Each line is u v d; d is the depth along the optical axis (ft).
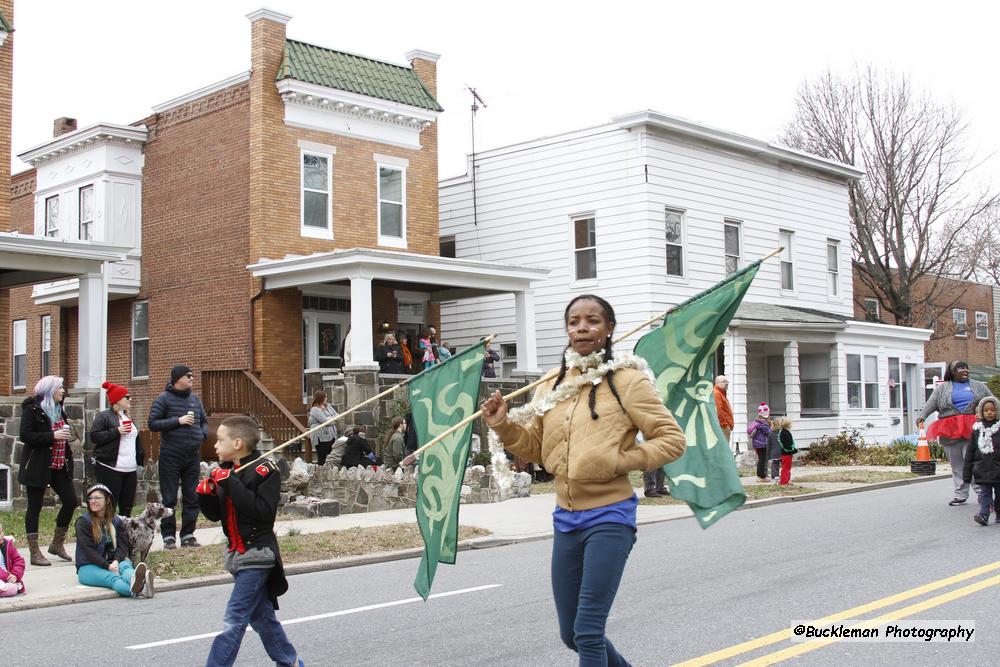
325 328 77.87
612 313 17.10
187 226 78.13
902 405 101.96
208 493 19.20
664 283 81.92
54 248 56.24
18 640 25.20
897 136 115.03
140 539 32.65
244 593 18.97
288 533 41.91
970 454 41.06
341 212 76.48
